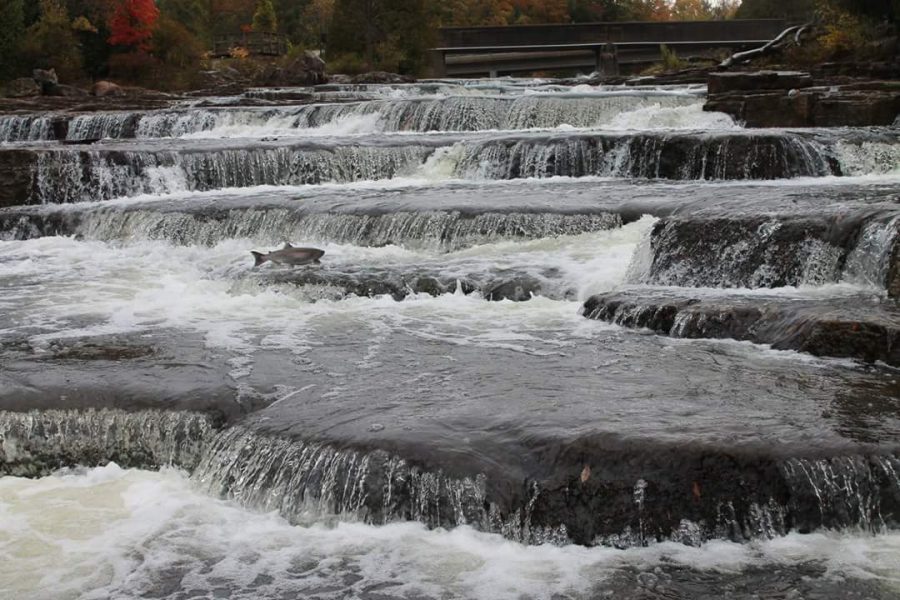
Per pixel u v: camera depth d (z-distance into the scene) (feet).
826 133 71.26
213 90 147.54
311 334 38.04
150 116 101.04
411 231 52.70
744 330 34.78
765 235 40.42
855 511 23.35
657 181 66.08
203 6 288.71
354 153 72.84
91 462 29.48
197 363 33.83
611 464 23.81
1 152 69.51
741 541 23.09
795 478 23.30
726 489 23.32
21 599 21.72
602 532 23.32
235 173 71.97
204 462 27.86
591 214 51.08
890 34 123.34
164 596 21.74
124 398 30.30
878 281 37.32
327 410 28.43
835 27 131.44
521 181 67.77
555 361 32.91
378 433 26.00
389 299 43.78
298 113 101.45
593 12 347.77
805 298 36.88
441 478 24.17
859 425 25.52
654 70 165.48
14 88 148.05
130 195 70.59
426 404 28.58
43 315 41.88
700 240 41.78
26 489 27.81
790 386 29.12
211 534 24.62
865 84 94.27
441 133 91.20
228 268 49.65
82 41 174.91
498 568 22.34
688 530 23.13
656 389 29.14
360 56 197.57
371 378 31.73
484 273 44.75
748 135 67.00
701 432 24.79
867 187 56.80
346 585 21.91
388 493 24.49
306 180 72.13
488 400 28.63
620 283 42.96
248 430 27.53
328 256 50.65
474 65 221.66
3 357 34.94
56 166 70.03
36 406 30.09
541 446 24.62
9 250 57.72
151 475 28.60
